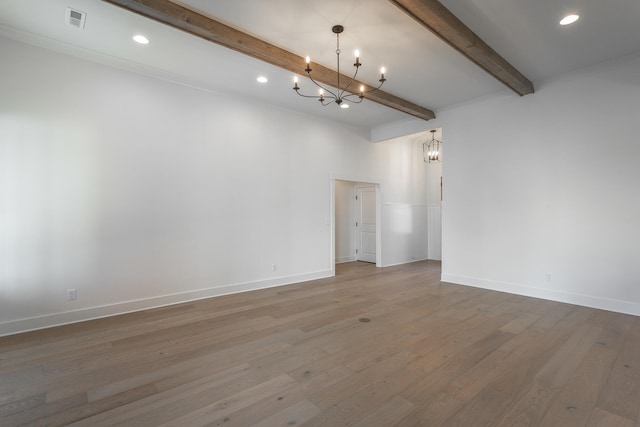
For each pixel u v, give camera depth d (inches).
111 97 147.0
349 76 163.0
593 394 81.7
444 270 218.5
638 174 143.2
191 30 113.8
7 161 123.8
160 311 151.8
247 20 116.0
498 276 190.5
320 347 111.0
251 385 86.7
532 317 141.6
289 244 213.2
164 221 161.6
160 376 91.6
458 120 209.2
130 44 132.4
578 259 160.4
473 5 109.0
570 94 162.2
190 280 170.1
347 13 112.0
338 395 81.8
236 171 188.1
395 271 259.1
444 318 141.0
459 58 145.0
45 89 131.4
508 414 73.8
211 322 136.6
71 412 75.0
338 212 307.4
